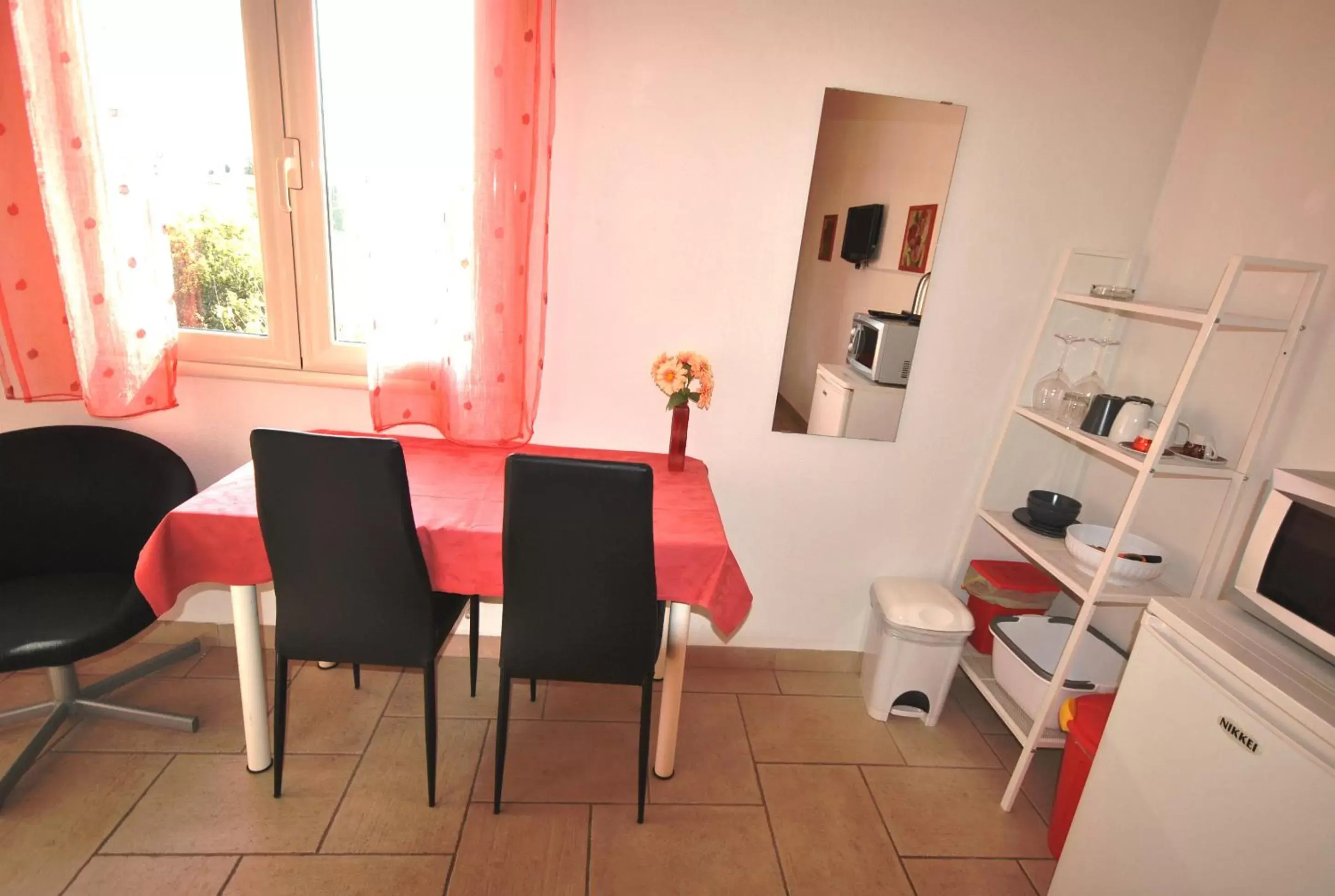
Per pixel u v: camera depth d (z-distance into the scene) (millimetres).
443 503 1640
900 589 2184
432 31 1648
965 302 2082
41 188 1614
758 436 2166
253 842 1553
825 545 2309
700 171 1907
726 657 2387
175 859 1496
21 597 1690
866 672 2268
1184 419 1904
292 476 1365
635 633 1524
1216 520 1716
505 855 1578
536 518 1382
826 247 1993
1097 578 1653
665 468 2020
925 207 1979
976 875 1642
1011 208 2002
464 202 1738
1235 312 1763
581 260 1971
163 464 1879
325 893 1451
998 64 1877
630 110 1845
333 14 1742
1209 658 1225
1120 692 1393
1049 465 2281
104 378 1778
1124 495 2090
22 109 1635
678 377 1892
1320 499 1211
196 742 1837
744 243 1976
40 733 1737
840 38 1824
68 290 1694
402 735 1934
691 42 1802
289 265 1936
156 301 1799
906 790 1895
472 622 2025
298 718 1965
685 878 1563
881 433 2186
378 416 1890
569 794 1771
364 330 2023
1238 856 1106
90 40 1582
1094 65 1896
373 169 1708
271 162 1849
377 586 1495
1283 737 1047
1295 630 1225
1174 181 1979
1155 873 1260
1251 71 1761
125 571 1870
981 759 2047
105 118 1633
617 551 1416
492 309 1791
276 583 1504
